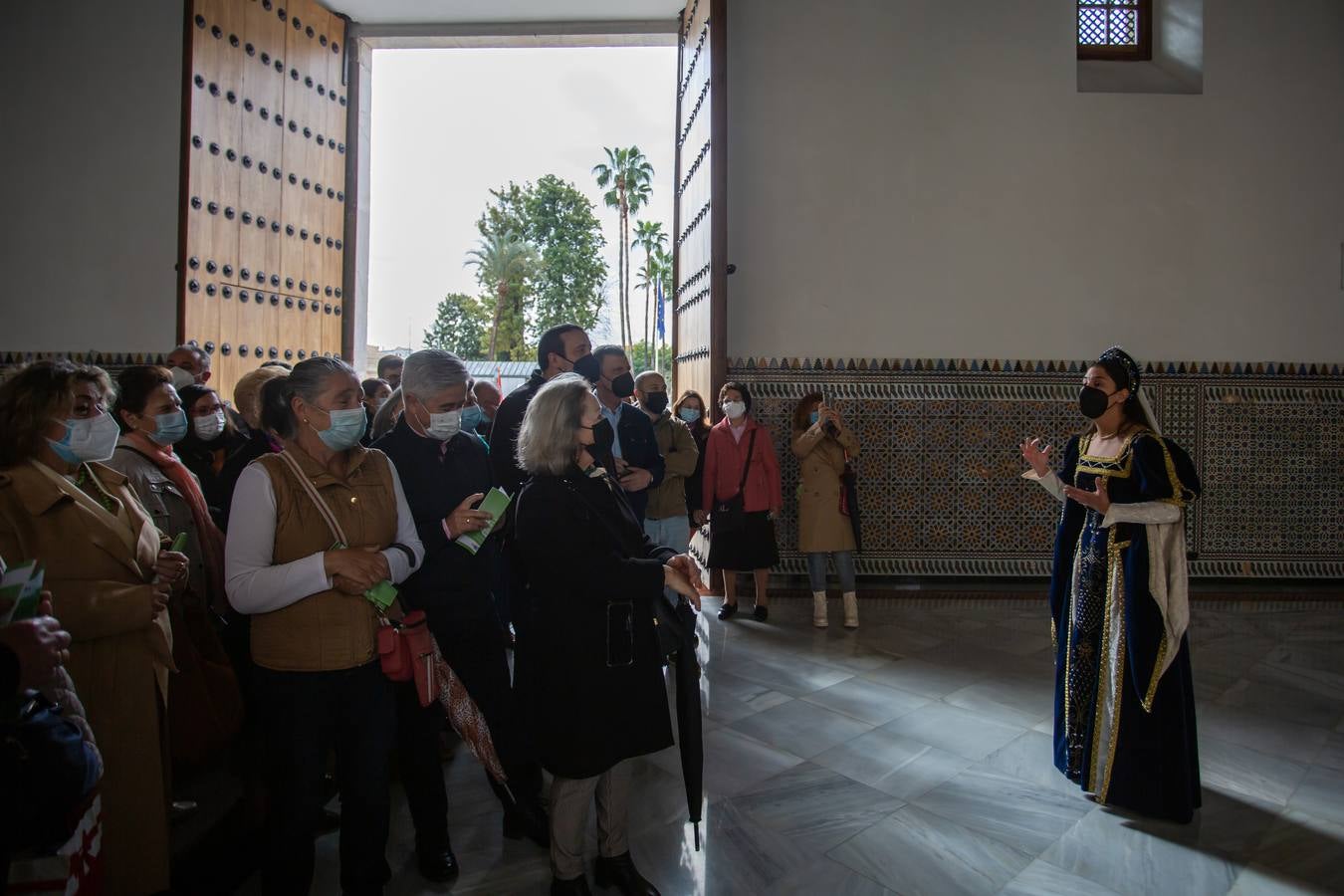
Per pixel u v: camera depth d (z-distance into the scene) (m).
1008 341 6.70
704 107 6.21
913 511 6.64
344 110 7.73
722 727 3.60
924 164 6.66
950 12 6.65
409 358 2.52
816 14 6.63
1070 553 3.15
